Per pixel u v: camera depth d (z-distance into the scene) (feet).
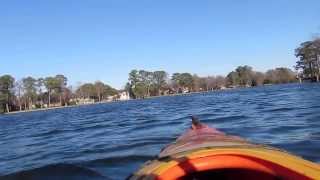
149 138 68.64
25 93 572.10
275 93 225.15
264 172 17.38
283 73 557.33
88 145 68.80
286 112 94.73
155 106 216.54
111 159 50.24
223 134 28.58
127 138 72.28
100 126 111.34
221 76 611.47
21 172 45.73
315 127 61.98
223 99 221.46
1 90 545.44
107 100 623.77
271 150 17.40
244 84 590.55
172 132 75.20
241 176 20.40
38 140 89.92
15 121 224.12
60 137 91.40
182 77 618.03
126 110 205.87
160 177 16.48
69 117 199.82
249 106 135.33
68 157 57.31
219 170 19.81
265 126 70.69
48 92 588.09
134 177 18.88
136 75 615.98
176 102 252.83
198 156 16.67
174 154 18.38
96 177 42.16
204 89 618.03
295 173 16.43
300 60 474.08
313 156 42.98
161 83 618.85
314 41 462.60
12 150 75.46
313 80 465.88
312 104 110.01
